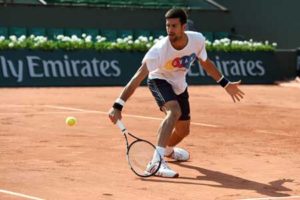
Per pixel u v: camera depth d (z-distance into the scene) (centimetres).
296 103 4531
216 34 7512
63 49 5391
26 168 1966
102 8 6962
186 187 1767
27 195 1619
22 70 5197
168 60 1902
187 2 7625
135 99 4322
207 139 2659
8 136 2595
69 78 5369
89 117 3266
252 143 2595
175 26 1850
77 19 6856
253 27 7756
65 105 3850
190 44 1905
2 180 1789
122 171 1956
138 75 1895
